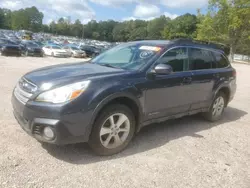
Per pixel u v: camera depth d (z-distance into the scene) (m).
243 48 43.75
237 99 8.79
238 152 4.09
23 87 3.41
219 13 40.16
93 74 3.49
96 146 3.40
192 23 84.94
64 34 145.50
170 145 4.10
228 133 4.94
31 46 27.22
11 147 3.48
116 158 3.51
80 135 3.18
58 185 2.78
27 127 3.21
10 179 2.78
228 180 3.23
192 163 3.57
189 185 3.04
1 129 4.05
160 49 4.20
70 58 29.62
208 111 5.33
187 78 4.48
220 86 5.32
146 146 3.99
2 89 7.09
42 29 148.38
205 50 5.12
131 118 3.71
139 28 129.00
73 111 3.07
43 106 3.05
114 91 3.38
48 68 3.99
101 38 148.25
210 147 4.18
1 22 142.62
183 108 4.59
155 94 3.96
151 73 3.89
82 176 2.99
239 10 37.84
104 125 3.46
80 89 3.15
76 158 3.39
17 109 3.39
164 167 3.38
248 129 5.31
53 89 3.11
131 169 3.26
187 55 4.63
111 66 4.15
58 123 3.01
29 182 2.77
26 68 13.91
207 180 3.18
